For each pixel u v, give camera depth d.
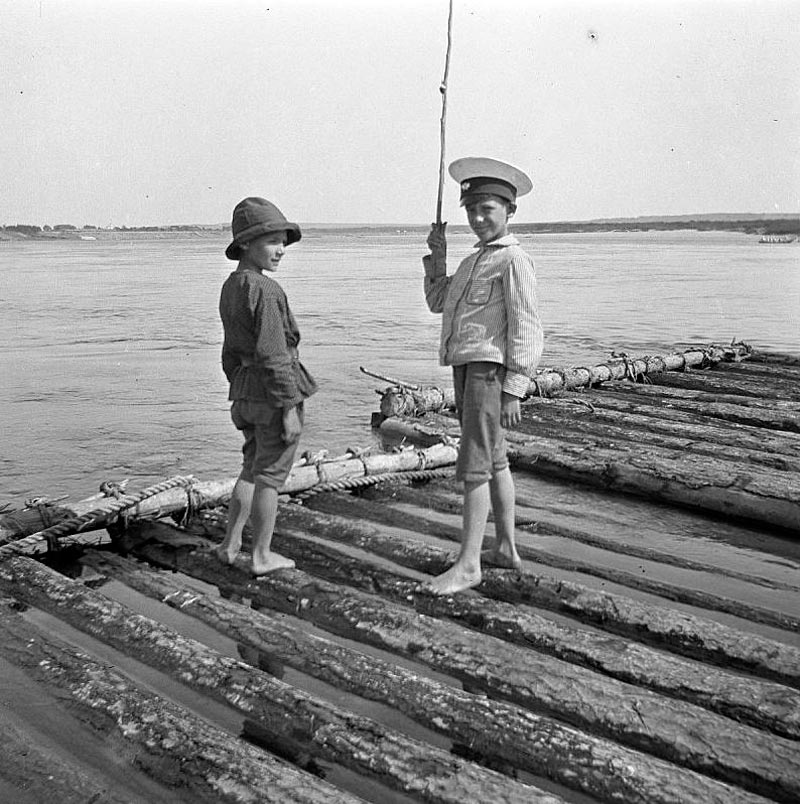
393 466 6.10
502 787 2.45
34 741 2.82
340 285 36.28
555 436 7.22
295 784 2.50
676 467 5.80
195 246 123.62
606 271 45.88
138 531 4.94
